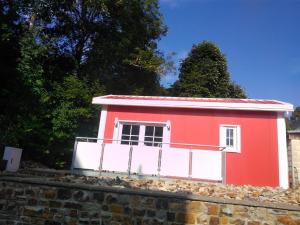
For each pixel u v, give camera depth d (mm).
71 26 20062
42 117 12727
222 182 8969
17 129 11195
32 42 11539
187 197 5340
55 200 5766
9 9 9781
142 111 11633
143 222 5379
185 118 11266
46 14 19094
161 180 9062
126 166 9664
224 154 9172
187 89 26703
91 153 9922
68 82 14734
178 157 9414
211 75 26859
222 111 11039
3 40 9383
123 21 20375
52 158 13188
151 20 22906
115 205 5527
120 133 11648
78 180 7691
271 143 10453
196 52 28406
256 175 10336
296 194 7863
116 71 22391
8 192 5973
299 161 13359
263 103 10633
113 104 11758
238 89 28281
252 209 5172
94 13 20016
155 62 21953
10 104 9898
